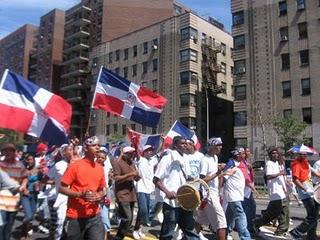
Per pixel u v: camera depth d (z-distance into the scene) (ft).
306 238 29.58
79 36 246.47
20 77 23.26
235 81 157.48
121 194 27.07
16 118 22.88
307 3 142.72
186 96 173.88
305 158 29.17
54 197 27.96
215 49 185.68
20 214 40.88
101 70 33.91
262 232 33.09
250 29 155.84
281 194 31.01
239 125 153.99
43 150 34.47
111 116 210.18
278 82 146.41
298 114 140.46
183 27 179.73
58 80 268.21
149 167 32.71
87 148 18.29
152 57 191.72
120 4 235.20
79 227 17.83
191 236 21.83
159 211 35.83
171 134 39.09
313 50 139.54
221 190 27.96
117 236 27.12
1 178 21.90
